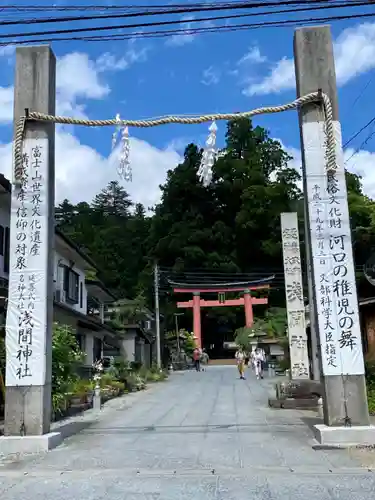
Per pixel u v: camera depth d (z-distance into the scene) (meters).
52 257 9.64
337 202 9.30
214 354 60.75
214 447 8.59
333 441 8.38
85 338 26.12
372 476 6.49
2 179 14.68
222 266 52.41
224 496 5.79
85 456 8.09
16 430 8.80
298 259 20.56
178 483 6.39
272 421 11.65
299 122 9.91
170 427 11.16
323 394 8.99
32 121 9.70
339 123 9.50
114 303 37.69
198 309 49.88
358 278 19.66
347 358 8.84
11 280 9.23
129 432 10.51
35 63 9.87
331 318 8.98
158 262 55.84
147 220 70.38
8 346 9.05
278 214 51.72
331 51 9.75
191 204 55.69
